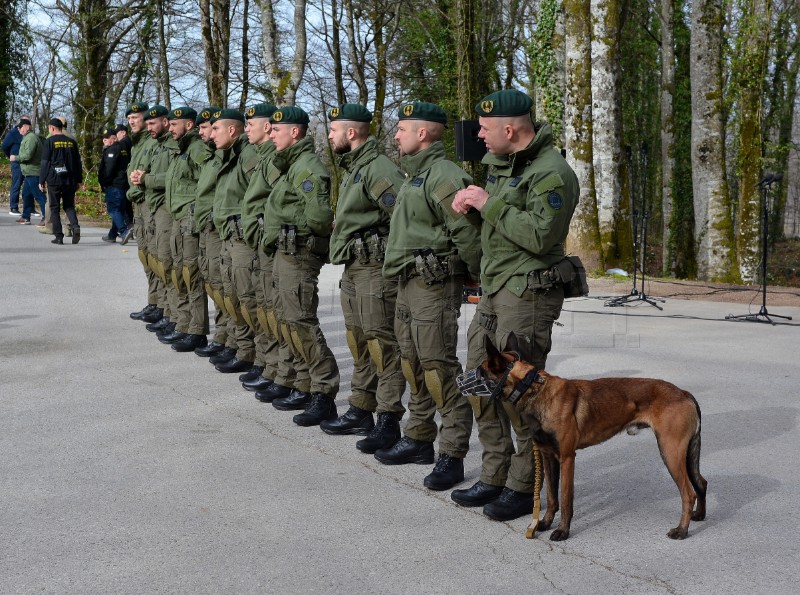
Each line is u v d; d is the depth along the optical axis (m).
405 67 31.42
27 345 7.97
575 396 3.72
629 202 16.66
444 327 4.49
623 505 4.27
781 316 10.33
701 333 9.35
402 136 4.54
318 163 5.58
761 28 18.19
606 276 14.76
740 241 18.19
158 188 7.86
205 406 6.10
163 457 4.98
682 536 3.81
